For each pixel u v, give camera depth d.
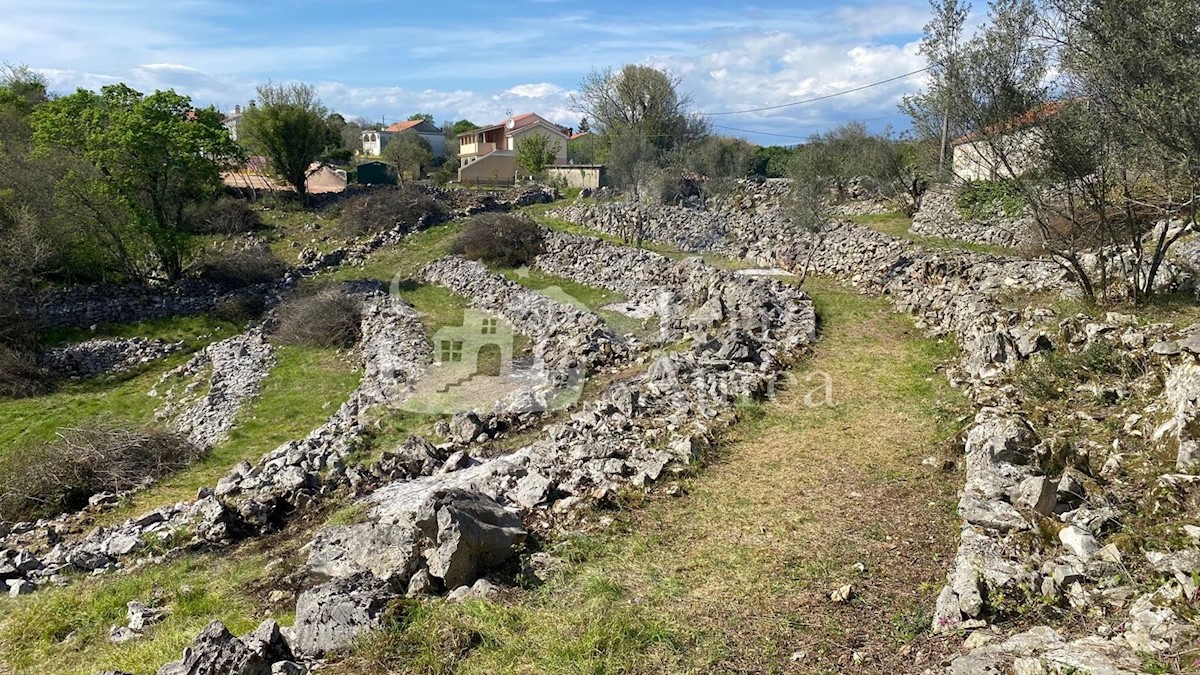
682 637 6.20
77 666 7.69
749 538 7.89
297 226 41.12
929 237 27.33
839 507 8.48
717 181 36.91
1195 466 7.25
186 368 23.55
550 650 6.03
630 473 9.55
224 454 16.30
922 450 9.89
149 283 30.27
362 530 8.43
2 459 15.02
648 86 52.56
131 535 11.12
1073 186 13.09
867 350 14.97
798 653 5.86
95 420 18.30
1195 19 9.38
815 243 24.80
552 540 8.09
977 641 5.43
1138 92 9.61
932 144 29.44
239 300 29.00
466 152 80.69
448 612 6.53
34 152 29.84
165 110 30.52
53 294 27.50
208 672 5.71
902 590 6.67
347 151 64.31
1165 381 9.17
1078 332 11.82
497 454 11.89
